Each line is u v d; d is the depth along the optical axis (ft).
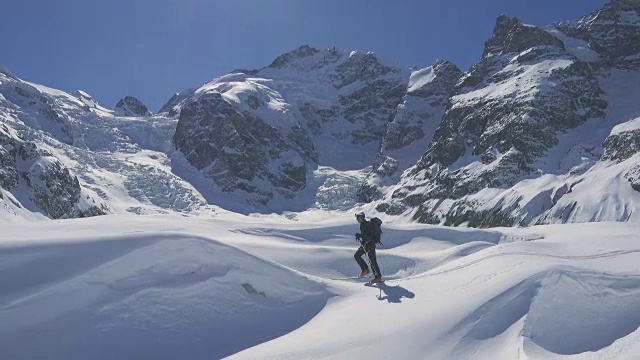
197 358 24.04
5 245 27.07
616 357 18.72
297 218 279.69
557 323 22.09
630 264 29.66
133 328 25.09
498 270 29.30
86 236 29.68
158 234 29.94
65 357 22.88
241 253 30.50
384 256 43.78
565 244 40.93
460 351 20.99
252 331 26.63
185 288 27.48
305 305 29.60
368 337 23.39
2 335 23.15
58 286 25.45
